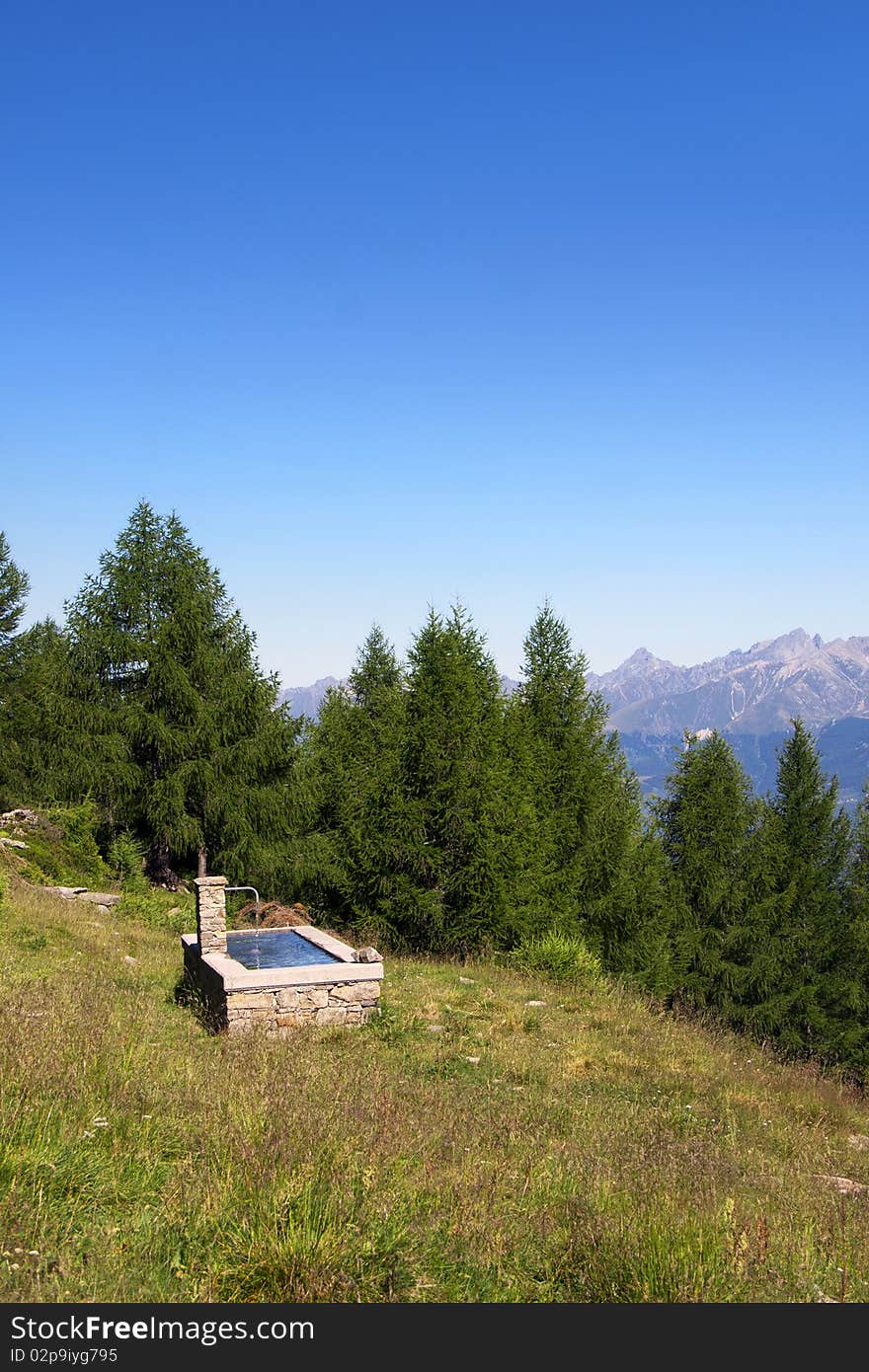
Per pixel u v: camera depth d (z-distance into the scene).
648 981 33.12
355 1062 11.40
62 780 29.36
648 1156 9.07
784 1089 14.79
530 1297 5.41
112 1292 4.75
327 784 33.69
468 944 24.39
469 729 25.61
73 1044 8.80
